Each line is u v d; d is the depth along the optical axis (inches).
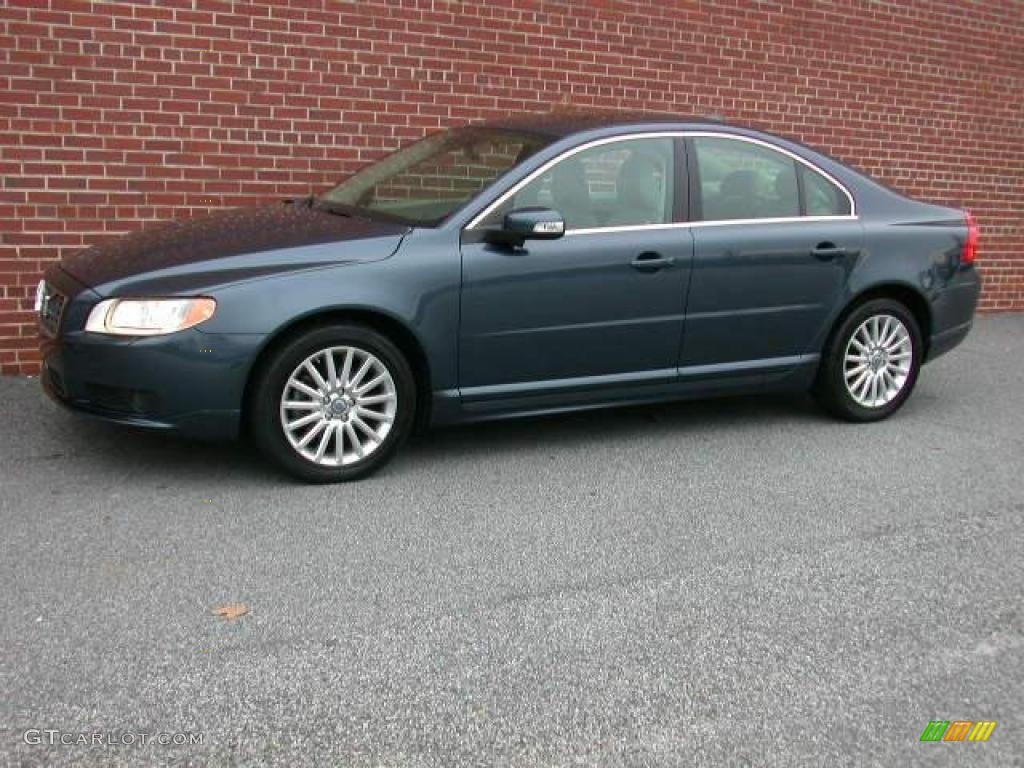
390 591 152.8
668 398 227.6
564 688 128.1
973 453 229.3
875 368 248.5
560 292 207.3
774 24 364.5
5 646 133.2
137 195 269.7
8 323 260.4
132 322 180.5
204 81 272.8
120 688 124.7
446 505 188.1
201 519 177.2
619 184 217.2
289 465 191.2
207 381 181.5
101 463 202.8
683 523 183.5
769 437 237.3
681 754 116.0
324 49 287.0
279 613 144.8
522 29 317.1
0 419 226.2
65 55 256.5
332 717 120.5
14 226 257.6
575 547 171.3
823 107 381.7
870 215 244.1
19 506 179.9
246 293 182.5
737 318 227.9
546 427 240.1
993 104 422.9
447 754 114.5
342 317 191.8
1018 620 150.5
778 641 141.7
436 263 195.8
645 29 339.3
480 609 148.1
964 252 256.1
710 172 226.8
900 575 164.1
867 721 124.0
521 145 217.6
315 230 199.9
